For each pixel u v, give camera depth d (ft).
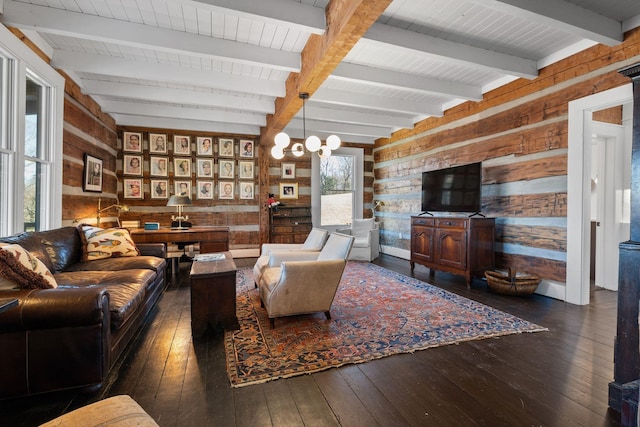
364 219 21.39
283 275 8.46
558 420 4.96
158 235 14.51
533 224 11.95
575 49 10.32
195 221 19.42
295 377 6.15
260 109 15.15
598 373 6.32
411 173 19.19
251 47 9.91
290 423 4.90
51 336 5.27
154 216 18.65
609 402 5.27
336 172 22.74
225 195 19.98
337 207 22.74
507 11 7.59
